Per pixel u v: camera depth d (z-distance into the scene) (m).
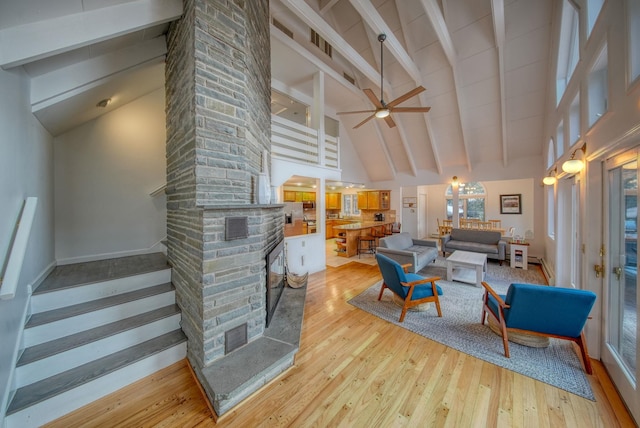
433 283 3.01
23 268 1.80
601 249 2.13
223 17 1.97
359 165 7.76
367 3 3.29
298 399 1.76
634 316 1.74
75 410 1.62
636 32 1.52
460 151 6.21
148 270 2.62
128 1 1.82
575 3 2.65
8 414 1.40
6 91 1.46
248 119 2.24
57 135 2.89
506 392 1.82
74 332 1.94
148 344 2.08
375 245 7.57
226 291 1.93
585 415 1.61
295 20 4.52
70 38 1.58
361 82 6.00
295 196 8.68
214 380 1.67
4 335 1.42
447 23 4.30
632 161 1.72
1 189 1.37
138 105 3.47
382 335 2.64
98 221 3.18
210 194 1.88
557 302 2.05
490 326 2.75
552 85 4.05
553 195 4.57
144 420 1.58
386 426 1.55
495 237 5.97
